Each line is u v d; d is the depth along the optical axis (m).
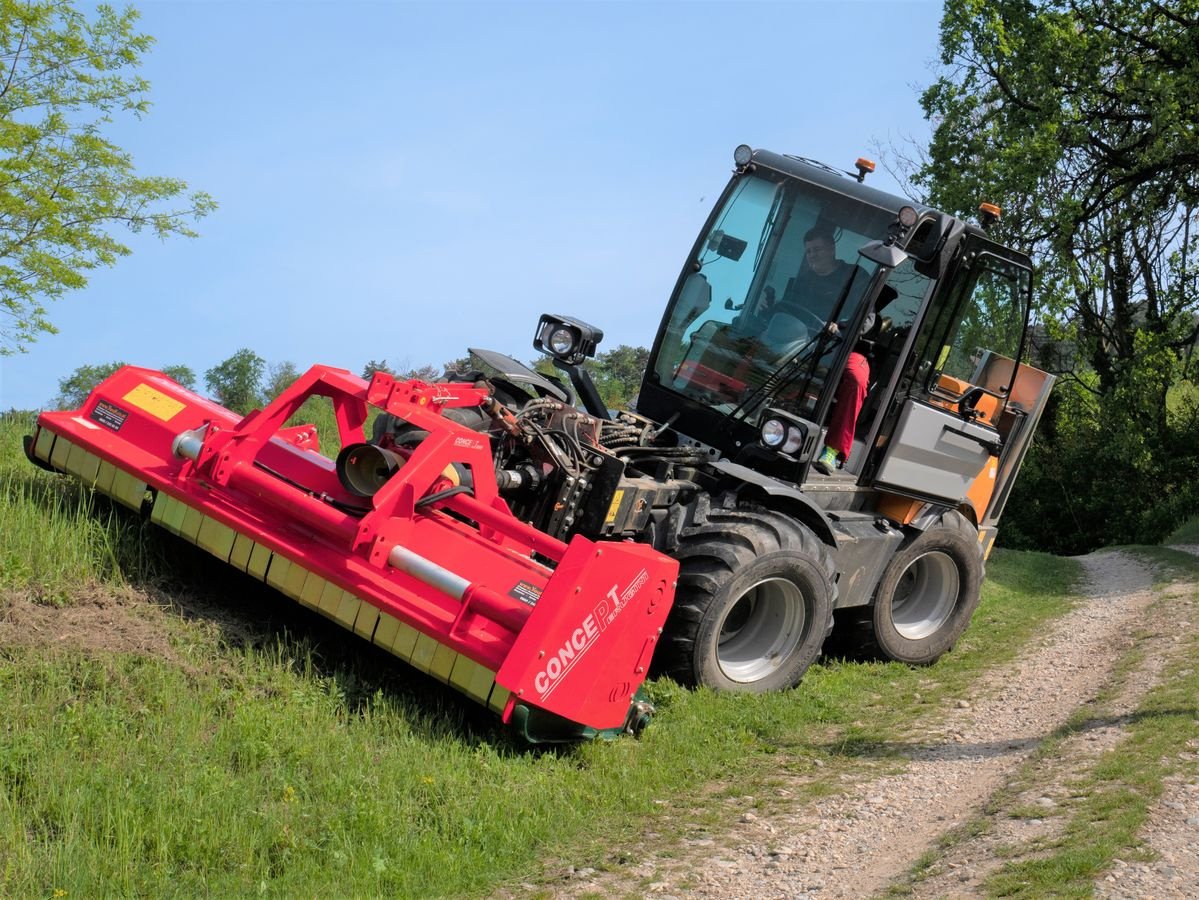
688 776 5.46
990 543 9.60
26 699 4.58
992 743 6.18
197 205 17.88
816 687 7.18
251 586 6.17
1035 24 21.58
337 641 5.84
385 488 5.32
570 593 4.99
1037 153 20.55
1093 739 5.82
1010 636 9.54
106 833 3.92
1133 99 22.23
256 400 13.66
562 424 6.28
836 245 7.11
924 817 5.01
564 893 4.14
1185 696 6.45
